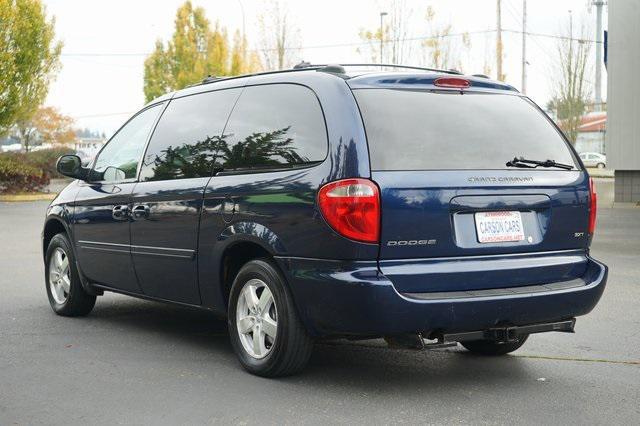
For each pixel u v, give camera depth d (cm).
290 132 514
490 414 455
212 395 489
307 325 495
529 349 619
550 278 518
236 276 539
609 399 486
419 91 507
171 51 5138
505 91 544
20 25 2884
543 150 530
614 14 2092
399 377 534
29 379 526
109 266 666
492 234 496
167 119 632
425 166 481
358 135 474
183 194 578
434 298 468
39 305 793
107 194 663
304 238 485
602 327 695
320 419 445
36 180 3023
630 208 2053
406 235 470
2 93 2875
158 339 644
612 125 2117
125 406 468
